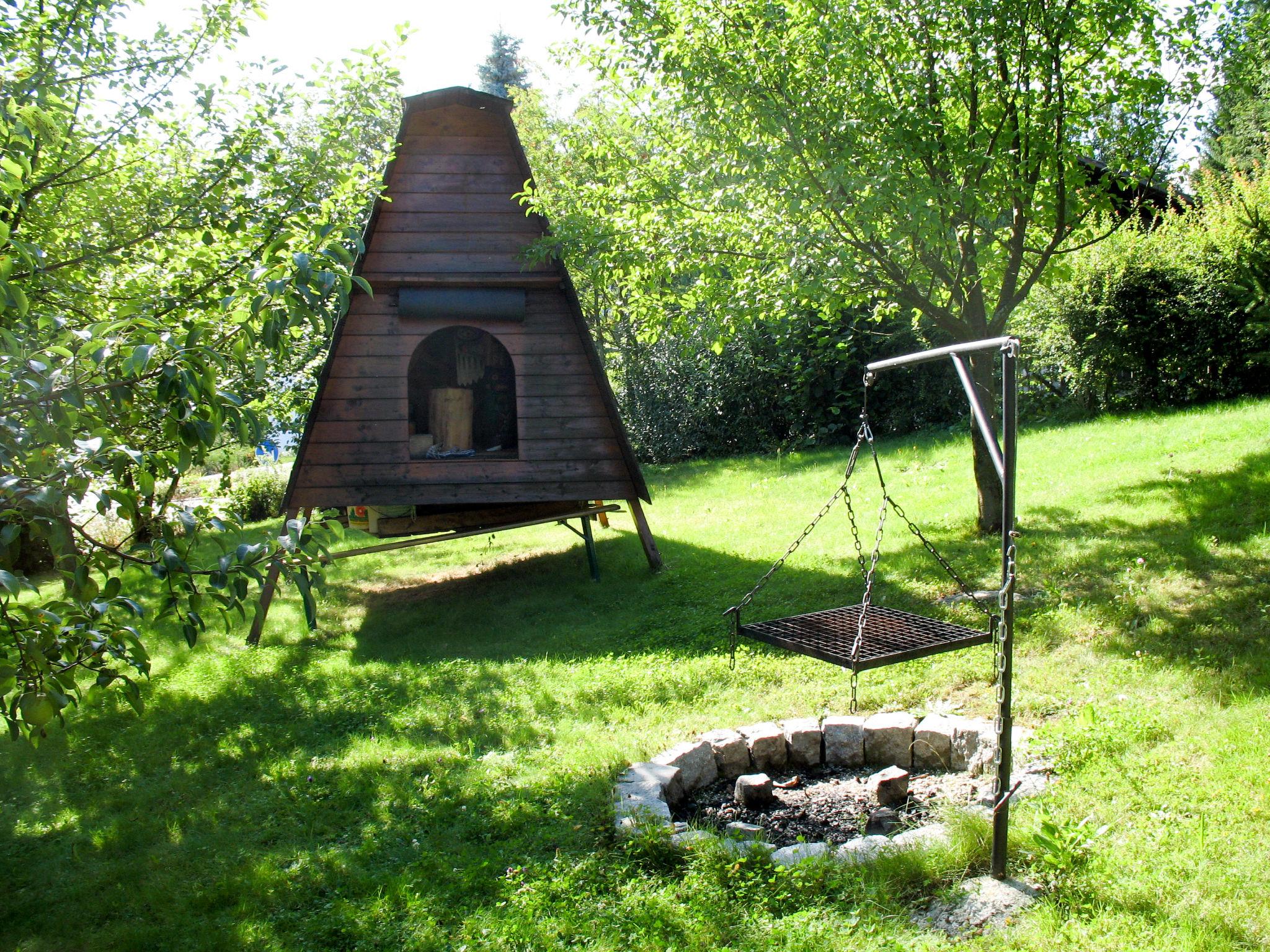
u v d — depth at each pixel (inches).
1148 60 329.1
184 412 127.2
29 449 113.4
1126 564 299.3
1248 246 469.1
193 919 170.7
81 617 120.3
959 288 346.3
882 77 326.3
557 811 195.0
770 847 171.6
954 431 629.6
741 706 248.4
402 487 372.8
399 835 195.8
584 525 407.2
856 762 218.8
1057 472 434.9
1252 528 303.1
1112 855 154.0
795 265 320.5
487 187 371.6
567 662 299.3
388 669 306.7
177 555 128.6
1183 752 185.2
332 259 137.3
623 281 376.5
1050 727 203.9
